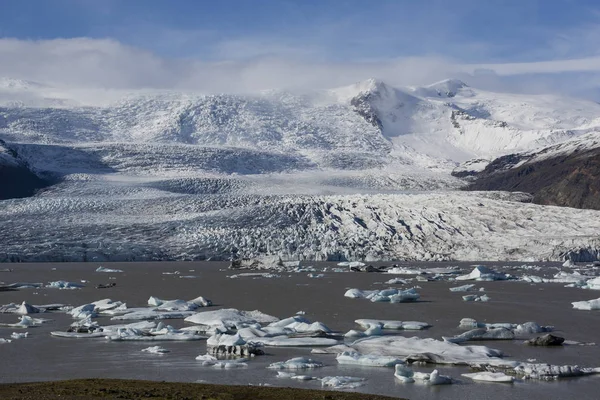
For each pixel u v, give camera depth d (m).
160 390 25.27
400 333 38.84
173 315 44.88
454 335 38.12
